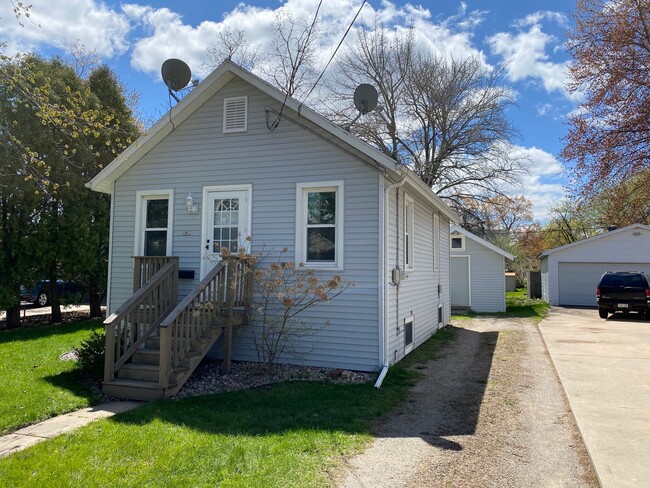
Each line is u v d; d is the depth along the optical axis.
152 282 7.67
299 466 4.02
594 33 17.23
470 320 17.45
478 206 27.12
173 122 9.19
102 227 15.97
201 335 7.20
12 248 13.48
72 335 12.16
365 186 7.99
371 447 4.59
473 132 25.17
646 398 6.31
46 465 4.03
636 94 16.62
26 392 6.45
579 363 8.63
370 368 7.78
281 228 8.46
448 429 5.18
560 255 23.20
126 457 4.20
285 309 8.00
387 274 7.96
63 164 14.02
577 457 4.41
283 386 6.89
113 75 17.47
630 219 22.30
